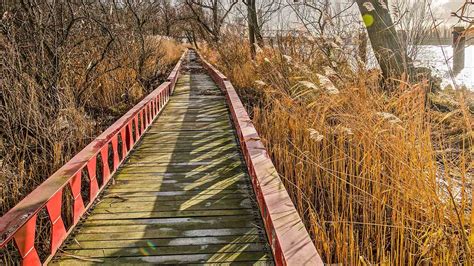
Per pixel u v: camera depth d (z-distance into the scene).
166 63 16.72
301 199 4.03
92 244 3.13
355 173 4.36
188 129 6.85
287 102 5.79
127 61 9.95
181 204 3.82
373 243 3.49
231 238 3.22
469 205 3.10
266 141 5.57
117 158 4.78
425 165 3.23
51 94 5.50
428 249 2.97
